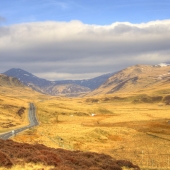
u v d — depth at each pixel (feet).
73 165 94.27
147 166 157.99
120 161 122.83
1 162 77.10
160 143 256.11
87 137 278.05
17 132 273.13
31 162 84.28
